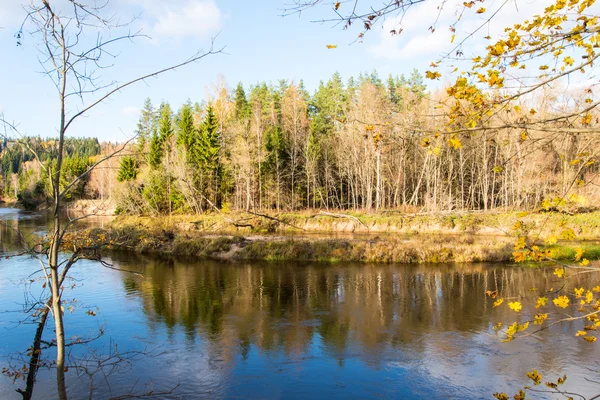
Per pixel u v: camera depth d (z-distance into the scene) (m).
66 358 11.33
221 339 12.92
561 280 18.67
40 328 5.74
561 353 11.61
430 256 24.39
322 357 11.67
